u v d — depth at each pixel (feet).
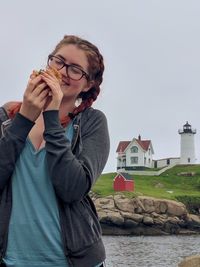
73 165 7.71
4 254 7.84
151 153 367.86
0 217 7.90
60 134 7.79
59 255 7.79
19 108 8.50
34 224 7.82
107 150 8.82
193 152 357.82
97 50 8.86
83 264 7.85
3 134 8.25
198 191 289.94
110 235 213.87
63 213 7.87
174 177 324.80
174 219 228.84
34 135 8.17
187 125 361.71
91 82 8.87
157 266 102.78
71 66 8.51
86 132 8.67
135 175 331.57
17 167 8.00
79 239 7.86
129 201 227.61
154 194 251.80
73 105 8.75
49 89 7.82
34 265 7.80
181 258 119.34
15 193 7.95
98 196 236.22
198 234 228.02
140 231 222.48
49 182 7.89
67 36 8.82
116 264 104.94
